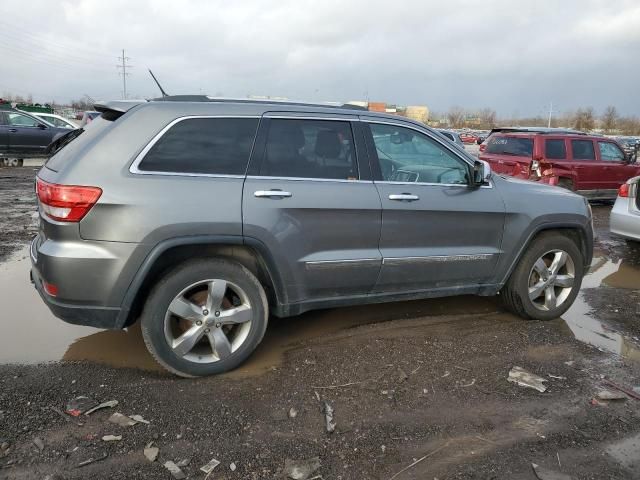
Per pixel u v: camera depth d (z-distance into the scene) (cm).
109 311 318
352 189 371
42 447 265
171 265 337
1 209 923
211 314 341
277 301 364
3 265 582
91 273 309
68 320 321
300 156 362
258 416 302
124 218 310
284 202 346
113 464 255
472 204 417
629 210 723
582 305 526
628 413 319
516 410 318
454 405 321
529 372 367
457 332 436
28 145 1623
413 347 403
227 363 349
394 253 391
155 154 325
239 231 333
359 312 474
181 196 321
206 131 340
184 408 307
